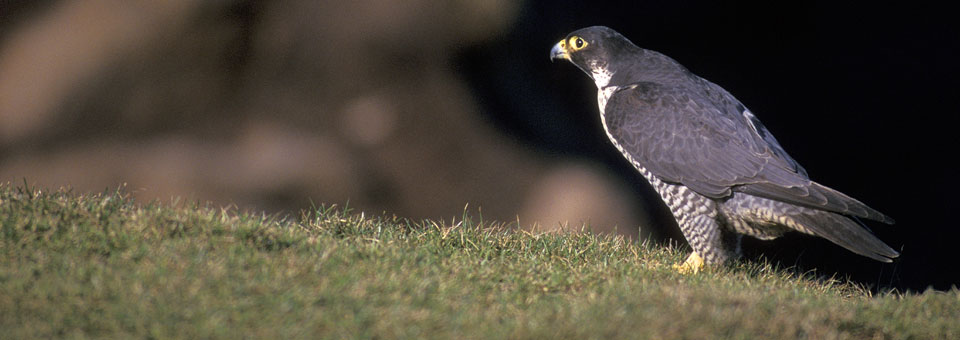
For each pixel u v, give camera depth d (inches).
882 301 264.7
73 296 208.7
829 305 249.4
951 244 707.4
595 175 570.3
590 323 213.6
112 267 226.7
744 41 816.3
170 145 519.2
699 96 349.4
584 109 656.4
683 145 336.8
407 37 557.6
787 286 294.8
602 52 380.5
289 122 540.4
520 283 256.5
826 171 769.6
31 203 264.5
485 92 594.2
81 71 525.3
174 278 220.7
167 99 528.4
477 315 220.7
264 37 542.0
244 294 217.8
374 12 554.6
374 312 215.2
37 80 522.6
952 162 769.6
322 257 249.6
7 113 518.3
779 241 462.9
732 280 295.6
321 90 545.6
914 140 788.0
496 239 317.1
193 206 290.0
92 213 262.7
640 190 594.9
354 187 537.6
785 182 317.7
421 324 211.2
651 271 292.0
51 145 518.0
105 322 200.4
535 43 649.0
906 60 820.6
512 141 582.2
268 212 505.7
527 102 619.5
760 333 220.7
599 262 299.0
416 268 255.9
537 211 549.0
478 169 559.5
